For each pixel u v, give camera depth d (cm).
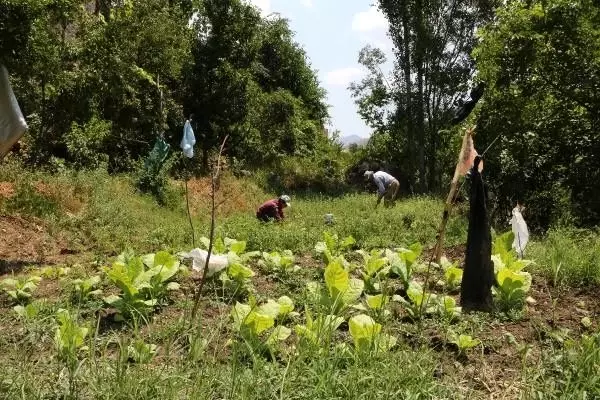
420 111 2761
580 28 1345
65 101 1642
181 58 2088
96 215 1180
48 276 666
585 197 1373
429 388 351
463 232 1074
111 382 328
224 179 2286
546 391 357
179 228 1134
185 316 427
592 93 1370
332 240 757
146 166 1706
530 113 1436
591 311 538
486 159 1463
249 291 545
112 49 1722
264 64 3419
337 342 425
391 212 1435
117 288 573
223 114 2512
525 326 488
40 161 1592
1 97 834
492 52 1416
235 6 2500
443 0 2684
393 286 580
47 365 365
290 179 2847
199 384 328
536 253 713
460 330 458
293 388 340
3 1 805
